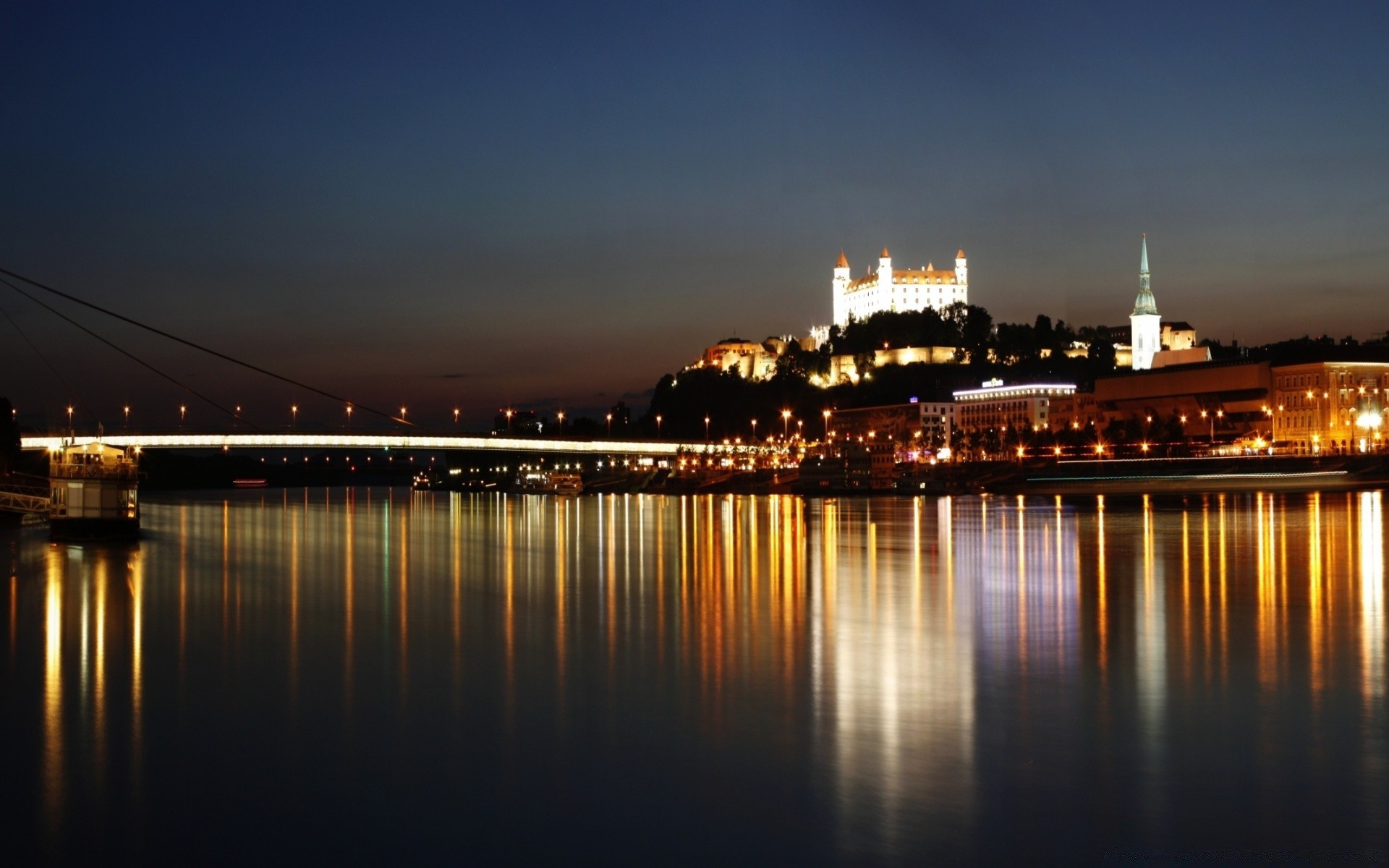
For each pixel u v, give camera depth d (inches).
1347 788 1346.0
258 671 2050.9
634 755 1499.8
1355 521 6402.6
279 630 2529.5
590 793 1360.7
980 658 2121.1
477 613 2800.2
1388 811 1278.3
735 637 2397.9
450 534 6151.6
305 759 1501.0
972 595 3083.2
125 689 1900.8
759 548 4896.7
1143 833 1223.5
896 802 1318.9
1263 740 1539.1
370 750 1535.4
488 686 1909.4
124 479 5393.7
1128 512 7736.2
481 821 1277.1
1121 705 1738.4
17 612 2842.0
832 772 1419.8
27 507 6284.5
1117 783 1371.8
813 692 1845.5
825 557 4402.1
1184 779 1384.1
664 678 1962.4
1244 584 3289.9
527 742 1565.0
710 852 1188.5
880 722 1647.4
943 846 1195.9
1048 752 1489.9
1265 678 1918.1
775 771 1424.7
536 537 5880.9
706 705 1764.3
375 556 4630.9
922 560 4217.5
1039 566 3922.2
